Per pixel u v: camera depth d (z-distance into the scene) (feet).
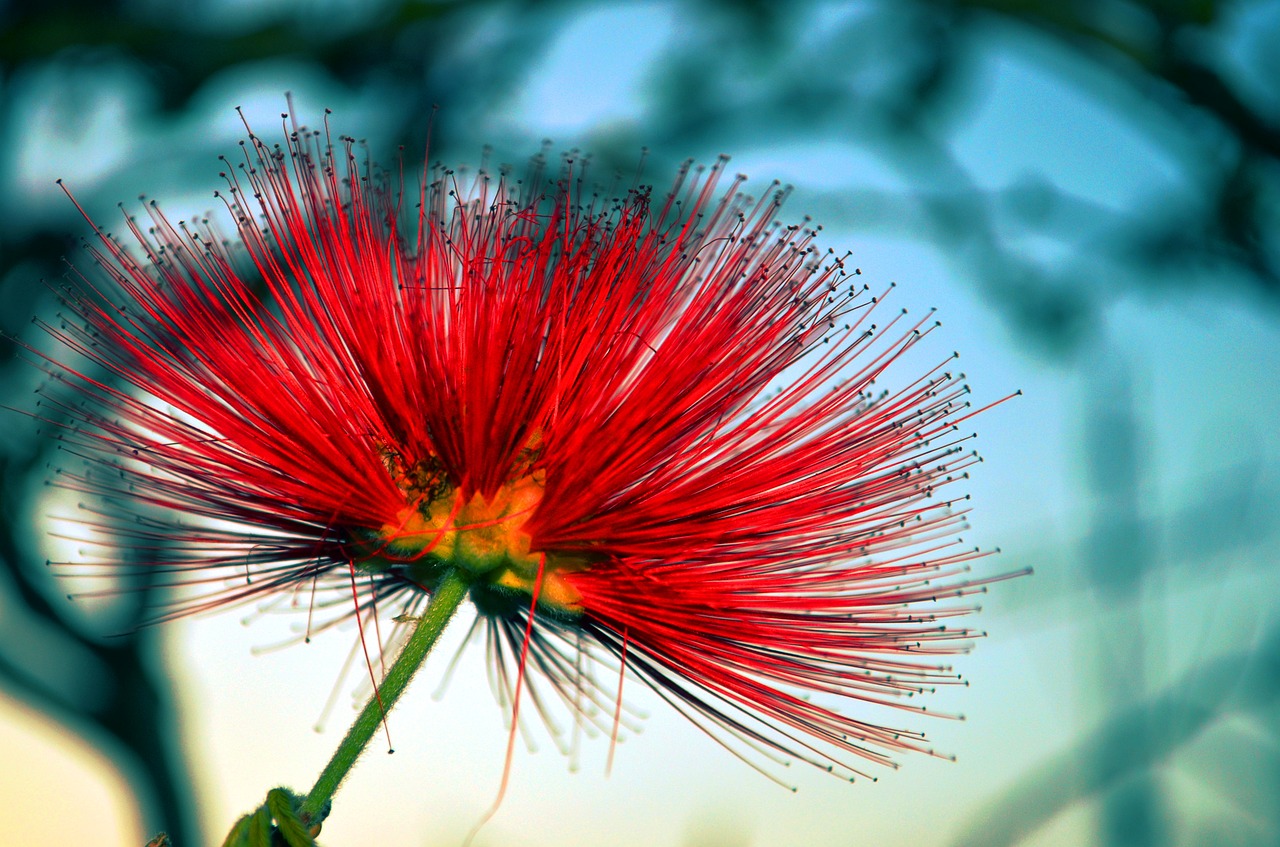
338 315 0.88
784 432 0.89
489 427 0.87
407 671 0.86
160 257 0.88
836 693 0.89
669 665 0.88
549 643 0.91
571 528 0.87
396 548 0.87
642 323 0.88
